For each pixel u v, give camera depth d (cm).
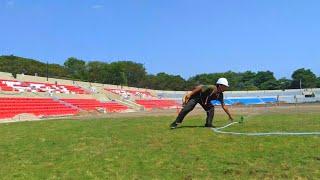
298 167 898
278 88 17212
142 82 15662
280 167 907
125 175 914
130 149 1183
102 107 7681
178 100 11588
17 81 7200
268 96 12550
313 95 12469
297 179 825
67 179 907
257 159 980
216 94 1639
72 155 1154
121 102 8894
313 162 929
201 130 1496
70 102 7369
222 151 1081
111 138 1420
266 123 1723
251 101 12088
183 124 1812
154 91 12025
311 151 1026
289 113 2928
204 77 16738
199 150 1109
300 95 12612
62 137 1531
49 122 2689
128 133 1529
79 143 1352
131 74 15962
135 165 995
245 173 881
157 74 16275
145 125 1831
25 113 5678
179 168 945
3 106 5594
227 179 847
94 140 1395
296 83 17075
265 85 17400
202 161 991
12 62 11594
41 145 1360
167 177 882
